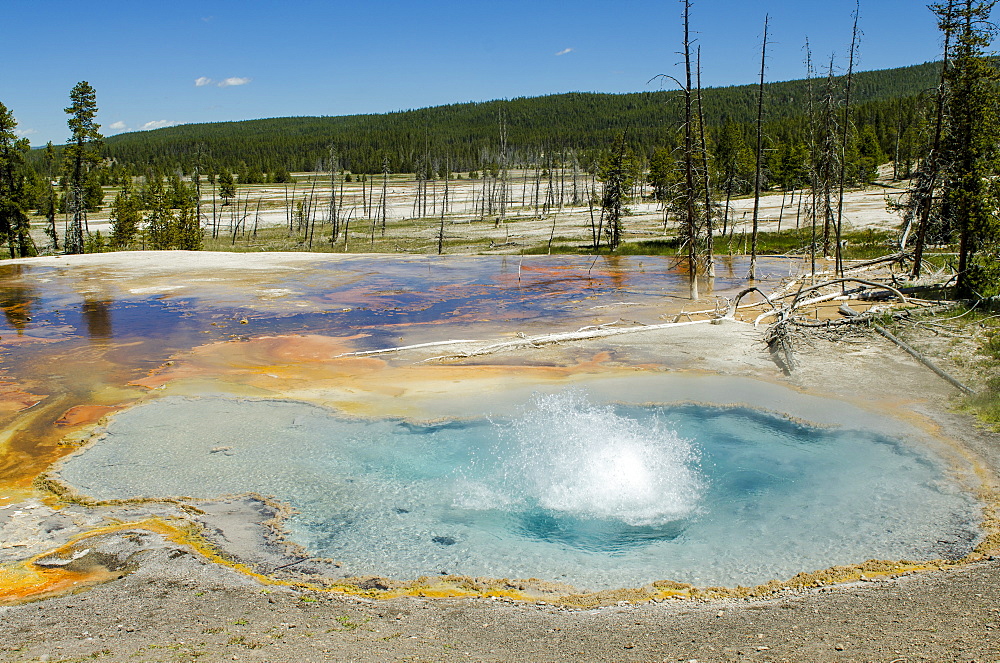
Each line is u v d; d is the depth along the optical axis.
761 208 67.25
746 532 8.32
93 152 52.75
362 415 12.98
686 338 18.42
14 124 48.22
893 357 15.63
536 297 27.77
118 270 36.59
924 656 4.81
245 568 7.66
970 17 20.19
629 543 8.17
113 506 9.34
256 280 33.03
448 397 14.02
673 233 57.59
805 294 22.53
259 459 10.89
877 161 79.38
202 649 5.61
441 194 119.88
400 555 7.93
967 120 20.19
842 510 8.77
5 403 14.22
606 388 14.42
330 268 37.78
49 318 23.94
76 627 6.18
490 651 5.55
